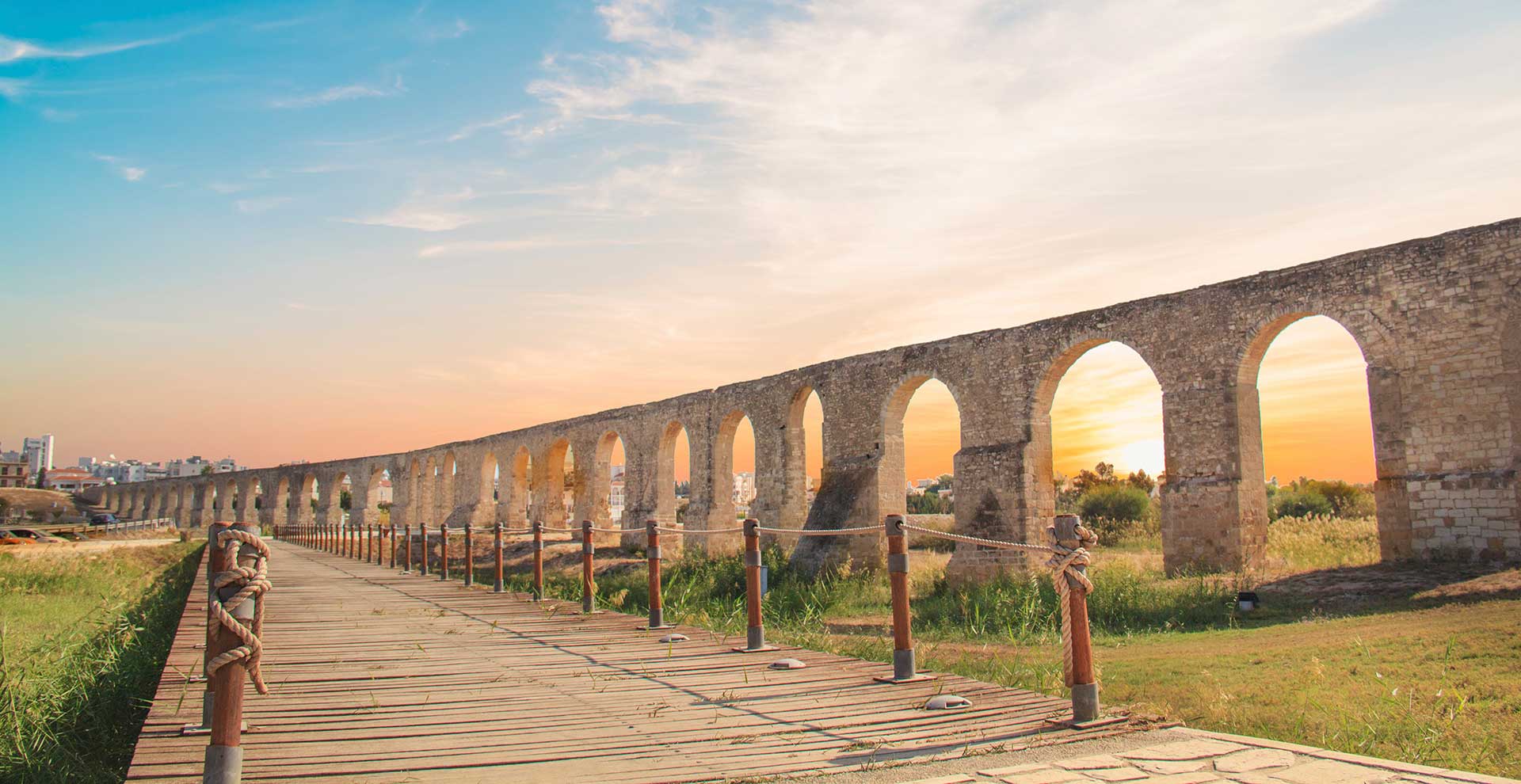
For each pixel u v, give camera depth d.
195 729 5.84
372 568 24.97
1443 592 13.98
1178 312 20.11
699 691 7.39
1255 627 13.98
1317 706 8.22
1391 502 16.70
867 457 27.23
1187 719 8.29
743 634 12.74
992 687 7.41
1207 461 19.31
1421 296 16.55
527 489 51.66
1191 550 19.33
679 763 5.16
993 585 20.56
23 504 107.62
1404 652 10.19
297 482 72.56
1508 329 15.48
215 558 4.54
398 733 5.93
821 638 13.04
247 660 4.43
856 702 6.88
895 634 7.78
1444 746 6.92
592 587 13.52
